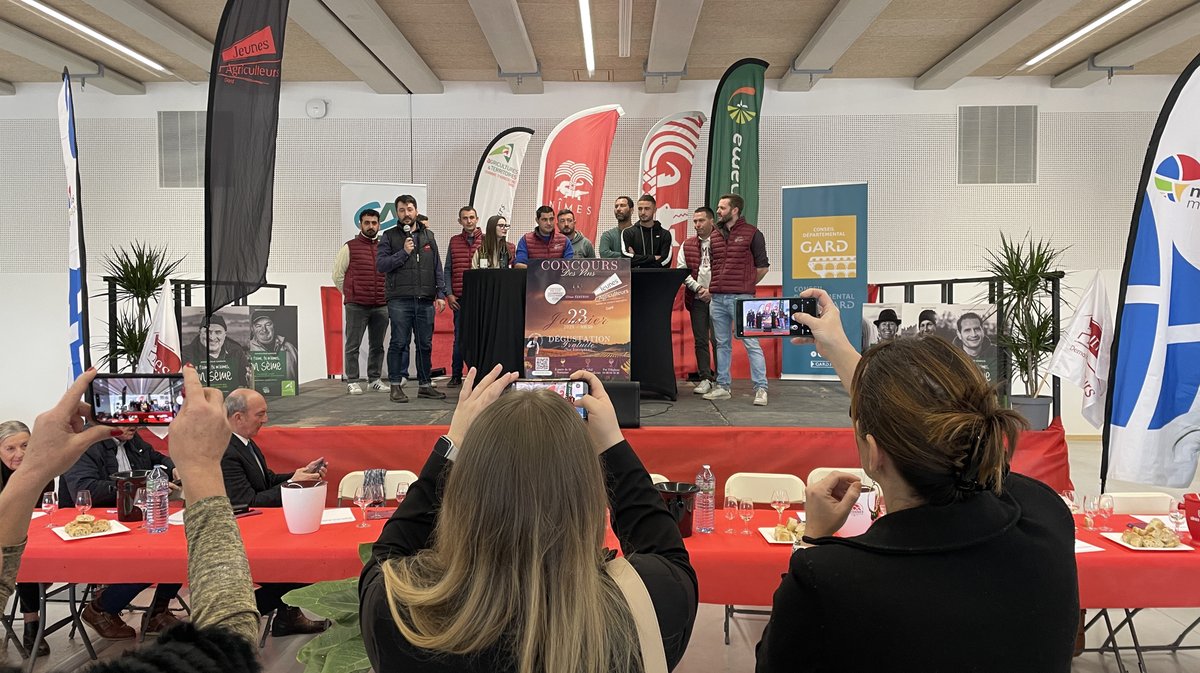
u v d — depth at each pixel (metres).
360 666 1.15
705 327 6.45
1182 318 3.30
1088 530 2.75
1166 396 3.35
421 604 0.78
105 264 9.02
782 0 6.83
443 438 1.02
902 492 0.94
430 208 9.05
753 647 3.48
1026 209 8.89
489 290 5.19
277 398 5.91
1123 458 3.43
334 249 9.05
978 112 8.88
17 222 9.02
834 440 4.24
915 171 8.93
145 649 0.61
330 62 8.37
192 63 8.02
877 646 0.83
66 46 7.80
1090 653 3.40
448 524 0.82
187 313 5.61
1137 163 8.84
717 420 4.60
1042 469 4.35
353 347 6.29
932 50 7.98
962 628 0.83
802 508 3.51
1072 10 7.00
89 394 1.12
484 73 8.75
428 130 9.04
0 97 8.98
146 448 3.82
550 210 6.45
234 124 3.95
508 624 0.75
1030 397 5.17
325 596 1.28
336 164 9.04
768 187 9.01
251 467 3.59
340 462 4.31
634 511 1.01
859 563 0.87
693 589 0.91
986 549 0.87
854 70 8.65
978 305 4.88
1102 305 4.38
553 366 4.81
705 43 7.87
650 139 8.09
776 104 8.98
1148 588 2.38
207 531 0.77
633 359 5.42
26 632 3.36
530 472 0.79
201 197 9.02
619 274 4.81
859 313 7.18
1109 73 8.26
